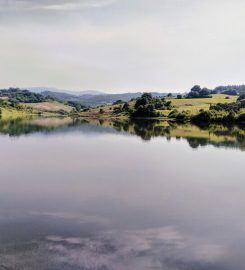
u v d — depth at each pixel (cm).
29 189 3794
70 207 3216
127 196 3597
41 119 17525
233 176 4525
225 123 13888
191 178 4400
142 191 3784
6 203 3300
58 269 2062
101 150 6575
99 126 12488
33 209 3138
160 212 3138
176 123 14162
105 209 3184
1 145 7119
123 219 2939
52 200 3416
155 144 7456
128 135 9181
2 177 4319
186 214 3098
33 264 2106
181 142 7744
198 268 2166
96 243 2441
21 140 7981
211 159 5700
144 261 2211
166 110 19025
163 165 5184
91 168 4909
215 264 2223
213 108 16962
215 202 3456
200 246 2462
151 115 18038
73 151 6412
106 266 2120
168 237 2602
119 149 6719
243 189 3928
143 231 2695
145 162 5403
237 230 2764
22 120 16075
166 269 2138
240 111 14625
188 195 3672
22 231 2617
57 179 4247
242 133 9631
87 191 3747
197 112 16025
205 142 7719
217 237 2627
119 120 16812
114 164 5216
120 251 2330
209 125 12912
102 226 2773
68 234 2586
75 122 15062
